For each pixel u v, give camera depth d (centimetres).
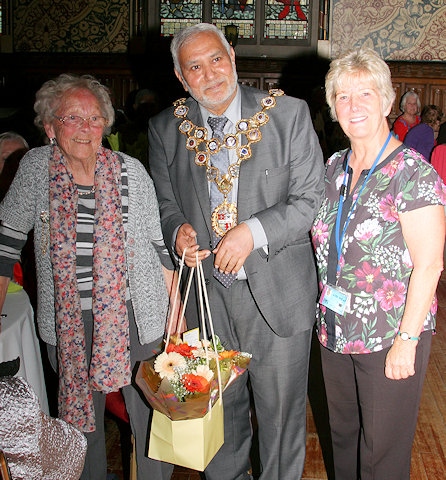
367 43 812
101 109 196
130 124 524
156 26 819
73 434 128
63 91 190
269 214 197
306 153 206
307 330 219
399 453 200
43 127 200
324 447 288
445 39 804
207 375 178
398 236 183
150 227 216
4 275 207
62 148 193
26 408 116
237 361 196
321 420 314
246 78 827
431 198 177
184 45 198
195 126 214
